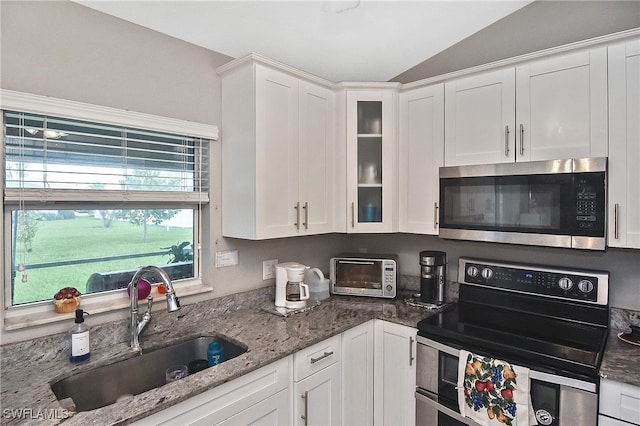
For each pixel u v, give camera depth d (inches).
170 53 69.3
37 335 54.2
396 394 75.6
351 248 111.0
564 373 54.3
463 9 77.7
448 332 67.4
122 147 64.4
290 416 60.8
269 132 72.0
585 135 62.6
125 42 63.4
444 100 80.3
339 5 70.6
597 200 59.8
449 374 67.1
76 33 57.9
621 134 59.2
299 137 78.4
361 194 87.7
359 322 73.6
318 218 83.3
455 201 76.7
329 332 66.9
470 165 74.5
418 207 85.0
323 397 66.7
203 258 76.9
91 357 55.7
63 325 56.9
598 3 71.2
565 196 62.8
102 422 39.0
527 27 79.4
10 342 51.9
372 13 74.9
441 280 85.9
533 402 56.7
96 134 61.0
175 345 63.9
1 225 51.9
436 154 81.8
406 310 81.3
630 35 57.7
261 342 61.8
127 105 63.7
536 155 67.7
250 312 79.0
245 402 53.2
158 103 67.7
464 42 88.0
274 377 57.6
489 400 59.4
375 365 78.6
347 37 81.6
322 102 84.1
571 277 71.2
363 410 76.2
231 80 74.7
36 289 57.0
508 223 69.2
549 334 65.0
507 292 79.7
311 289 90.9
